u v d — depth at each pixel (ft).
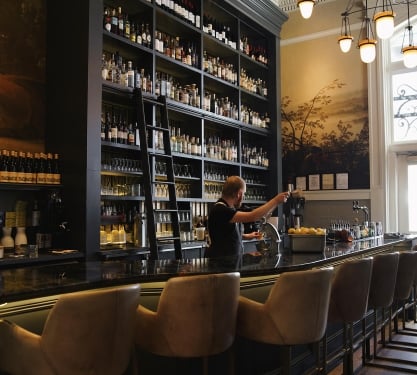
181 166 18.24
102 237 14.29
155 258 13.52
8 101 13.07
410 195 23.56
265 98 22.94
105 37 14.61
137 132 15.51
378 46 23.76
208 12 20.47
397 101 24.18
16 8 13.39
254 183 22.31
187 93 17.99
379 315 15.05
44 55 14.02
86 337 5.56
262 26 22.17
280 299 7.40
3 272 7.79
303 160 25.79
